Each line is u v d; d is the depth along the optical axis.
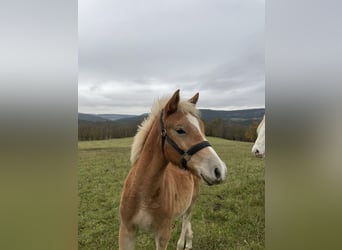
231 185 3.38
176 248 2.34
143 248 2.28
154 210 1.57
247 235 2.48
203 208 2.97
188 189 1.98
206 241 2.42
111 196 3.05
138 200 1.55
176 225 2.76
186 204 1.97
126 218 1.59
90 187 3.19
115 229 2.54
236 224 2.65
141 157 1.57
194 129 1.41
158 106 1.65
